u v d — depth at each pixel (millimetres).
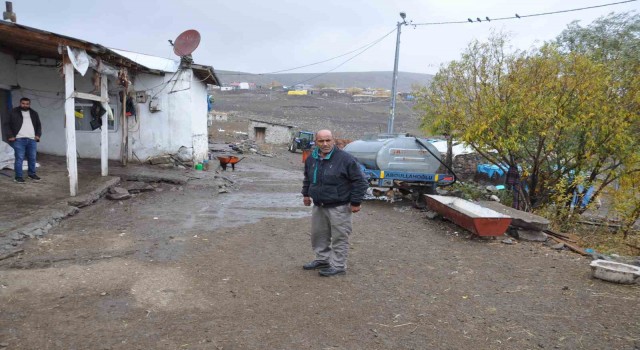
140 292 4445
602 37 15547
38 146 12578
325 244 5465
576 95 9805
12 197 7789
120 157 13117
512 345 3648
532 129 10211
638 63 10281
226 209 9148
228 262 5621
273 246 6523
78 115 12039
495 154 11352
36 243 5852
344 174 5059
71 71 8195
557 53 10078
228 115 57562
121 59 10094
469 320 4125
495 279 5344
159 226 7305
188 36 13133
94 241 6168
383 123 53312
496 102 10180
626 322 4105
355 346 3557
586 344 3676
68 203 7820
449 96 11406
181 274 5059
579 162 10695
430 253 6520
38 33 7699
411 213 9906
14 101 11758
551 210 11031
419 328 3930
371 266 5754
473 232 7227
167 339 3520
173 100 13281
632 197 10414
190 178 11812
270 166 21797
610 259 6301
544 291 4934
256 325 3850
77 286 4500
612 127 9758
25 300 4086
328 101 80500
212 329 3729
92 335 3516
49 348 3281
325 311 4219
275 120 54625
